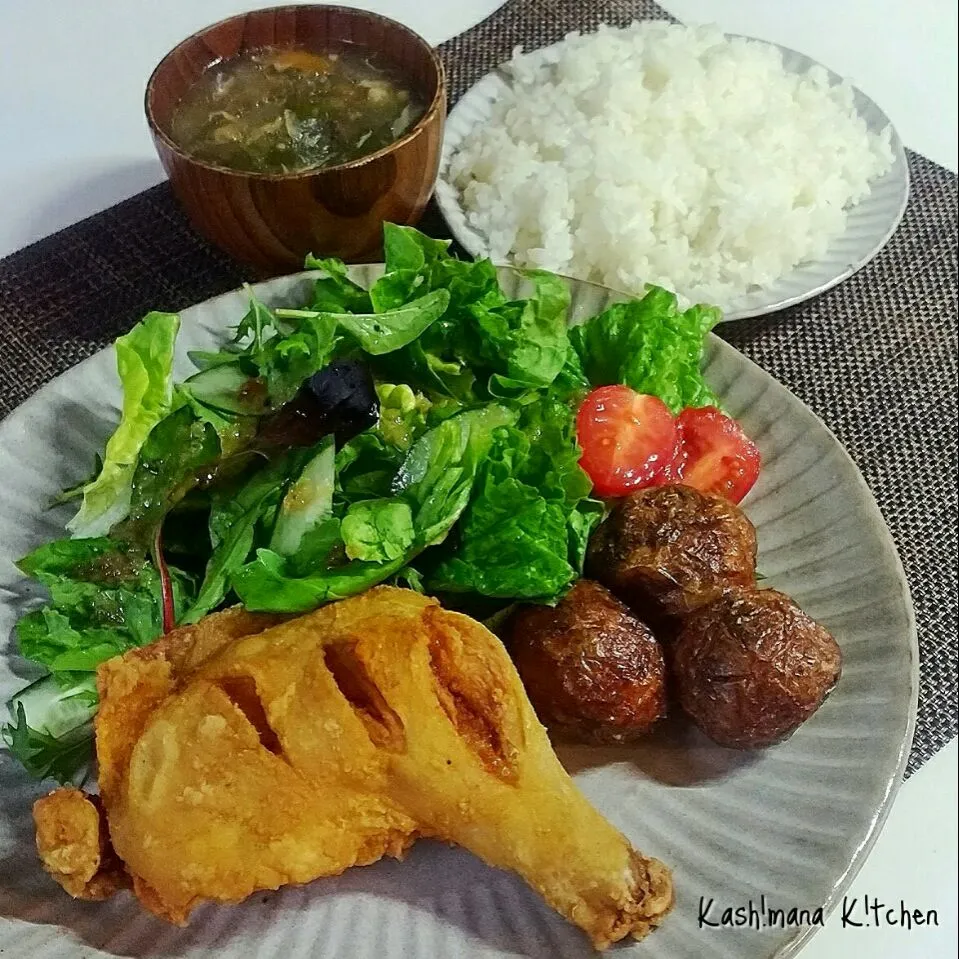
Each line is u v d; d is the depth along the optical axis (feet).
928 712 1.23
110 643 1.14
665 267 1.63
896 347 1.58
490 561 1.13
